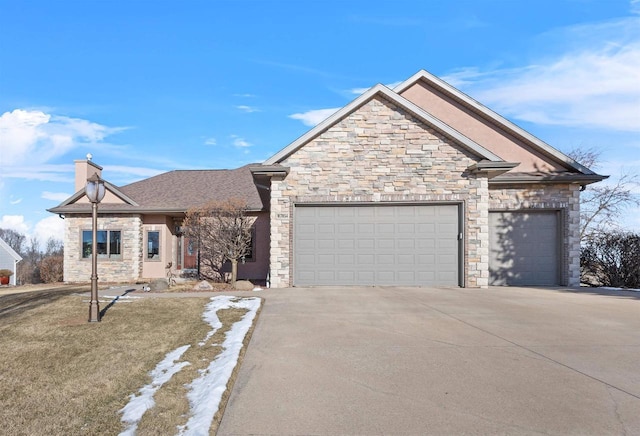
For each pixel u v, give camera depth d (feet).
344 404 14.25
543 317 26.94
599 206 72.95
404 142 42.55
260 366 17.97
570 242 46.57
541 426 12.66
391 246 42.70
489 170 40.78
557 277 47.29
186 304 32.58
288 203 42.57
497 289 40.42
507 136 51.80
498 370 17.28
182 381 16.66
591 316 27.30
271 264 42.42
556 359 18.61
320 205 42.96
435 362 18.28
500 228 47.80
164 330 24.76
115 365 18.89
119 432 12.85
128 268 60.90
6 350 21.33
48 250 180.55
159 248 63.21
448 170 42.29
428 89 54.24
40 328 25.68
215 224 50.01
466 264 41.50
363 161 42.57
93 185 27.61
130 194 67.10
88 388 16.42
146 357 19.95
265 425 12.89
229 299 34.19
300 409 13.92
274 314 28.07
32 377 17.58
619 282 48.52
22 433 12.92
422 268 42.50
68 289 45.32
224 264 60.85
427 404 14.19
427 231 42.60
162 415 13.75
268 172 41.75
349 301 32.83
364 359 18.72
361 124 42.73
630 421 12.93
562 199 47.14
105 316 28.78
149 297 36.70
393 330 23.65
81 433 12.89
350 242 42.88
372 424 12.88
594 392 15.06
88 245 61.57
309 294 36.63
